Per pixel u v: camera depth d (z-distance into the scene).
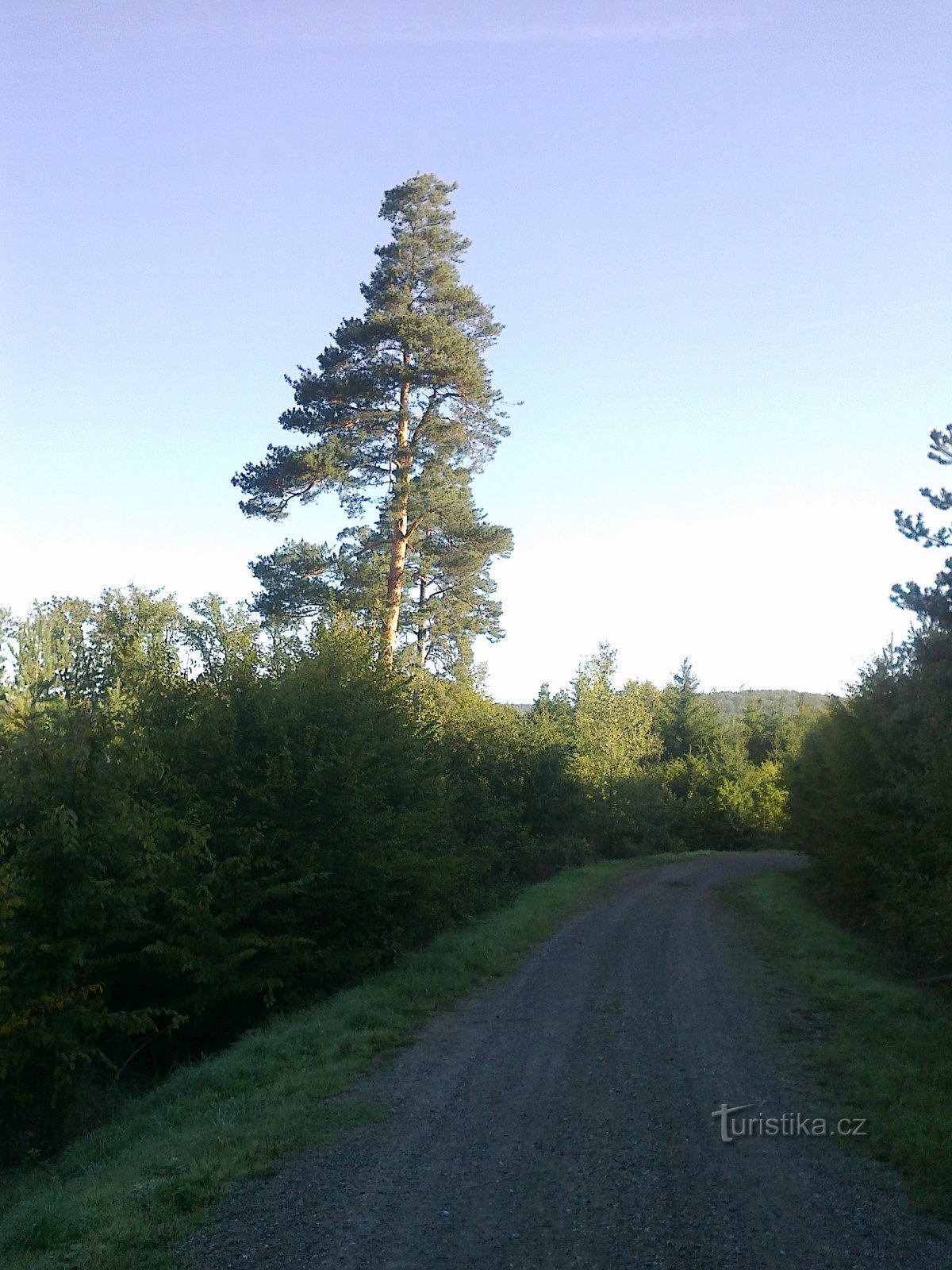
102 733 10.65
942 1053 9.41
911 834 15.05
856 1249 5.35
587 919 20.89
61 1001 9.67
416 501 27.44
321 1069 9.33
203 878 12.86
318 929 14.37
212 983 12.55
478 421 29.27
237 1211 6.00
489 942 16.55
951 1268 5.09
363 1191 6.29
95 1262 5.34
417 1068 9.45
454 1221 5.82
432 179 29.94
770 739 83.06
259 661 15.88
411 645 32.62
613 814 45.47
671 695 78.56
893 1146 6.81
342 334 27.80
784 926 19.39
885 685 17.61
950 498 8.87
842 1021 11.11
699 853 48.47
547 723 37.16
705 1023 11.11
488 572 33.25
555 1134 7.40
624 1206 6.01
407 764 17.52
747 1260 5.23
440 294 29.19
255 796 14.00
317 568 28.16
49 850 9.63
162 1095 9.61
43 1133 9.77
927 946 13.40
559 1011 11.92
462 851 21.27
